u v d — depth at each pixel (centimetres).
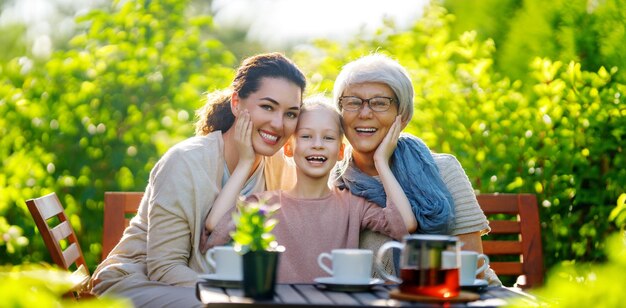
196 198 452
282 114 459
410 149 479
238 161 478
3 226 604
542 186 575
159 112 663
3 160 638
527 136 582
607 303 262
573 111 581
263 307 322
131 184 642
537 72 599
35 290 250
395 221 444
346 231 440
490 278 463
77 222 635
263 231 335
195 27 712
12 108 643
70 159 641
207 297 332
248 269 332
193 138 477
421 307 322
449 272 334
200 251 454
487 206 538
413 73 646
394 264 446
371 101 459
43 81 658
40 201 477
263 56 471
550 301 284
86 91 654
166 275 448
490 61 631
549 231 575
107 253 522
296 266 429
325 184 448
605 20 682
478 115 596
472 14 819
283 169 489
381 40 748
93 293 462
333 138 446
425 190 462
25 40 1572
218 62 716
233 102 474
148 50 681
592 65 682
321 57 754
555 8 722
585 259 572
